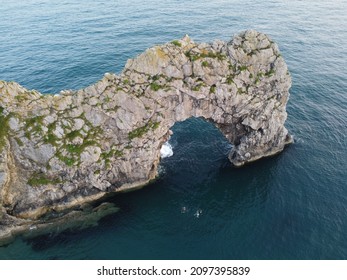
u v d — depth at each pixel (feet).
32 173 154.71
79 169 157.99
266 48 168.55
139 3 398.62
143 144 163.73
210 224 151.12
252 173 176.96
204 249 140.15
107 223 153.07
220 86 163.63
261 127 179.73
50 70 253.65
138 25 329.72
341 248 138.00
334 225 147.74
